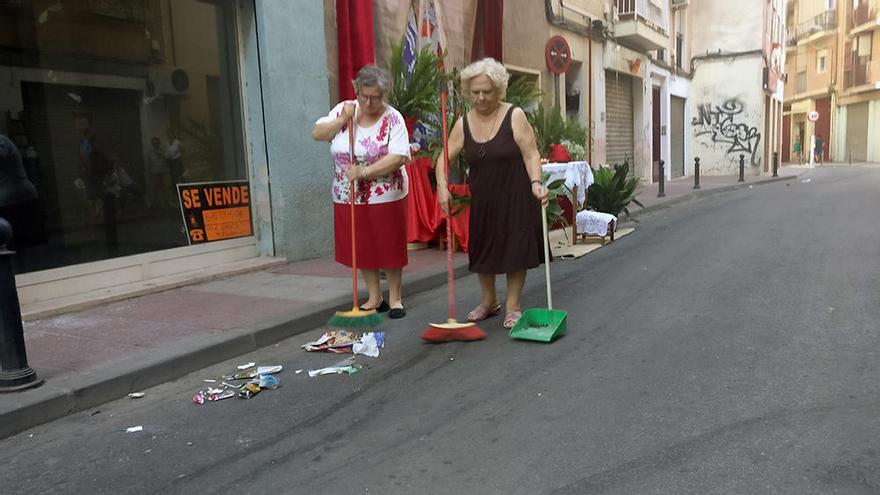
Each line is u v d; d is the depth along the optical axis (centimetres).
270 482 282
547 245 471
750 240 849
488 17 1142
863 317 476
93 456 313
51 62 563
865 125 3659
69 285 564
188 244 675
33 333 477
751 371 377
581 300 571
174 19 663
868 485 252
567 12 1462
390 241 525
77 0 582
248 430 337
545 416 331
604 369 393
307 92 756
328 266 720
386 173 496
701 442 292
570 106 1566
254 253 739
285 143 730
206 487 280
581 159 1034
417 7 981
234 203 720
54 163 564
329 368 422
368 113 498
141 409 371
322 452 307
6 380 361
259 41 711
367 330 500
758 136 2505
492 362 418
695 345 428
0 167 519
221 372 429
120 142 617
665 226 1055
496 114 471
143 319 512
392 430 327
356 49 826
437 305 582
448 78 855
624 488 258
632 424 315
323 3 779
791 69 4494
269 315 516
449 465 286
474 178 480
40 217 551
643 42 1811
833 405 326
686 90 2505
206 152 697
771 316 487
